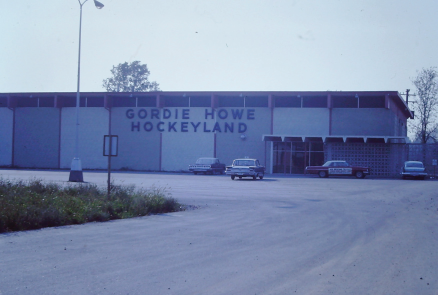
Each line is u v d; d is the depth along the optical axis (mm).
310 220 12297
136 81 75000
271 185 26922
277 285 6008
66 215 11484
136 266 6898
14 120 50688
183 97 46938
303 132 44094
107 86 75375
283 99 44750
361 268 6977
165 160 47094
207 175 40125
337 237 9656
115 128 48344
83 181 26516
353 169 38125
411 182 31719
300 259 7543
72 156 49156
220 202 16859
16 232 9867
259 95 44719
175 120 47000
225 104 46094
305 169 40875
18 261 7090
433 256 7863
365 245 8797
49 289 5637
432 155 40312
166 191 21109
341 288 5926
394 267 7062
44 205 11898
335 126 43438
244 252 8047
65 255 7590
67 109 49469
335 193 21578
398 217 13047
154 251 8039
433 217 13102
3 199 11906
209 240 9195
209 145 46156
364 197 19531
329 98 42844
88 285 5840
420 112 56750
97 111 48781
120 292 5578
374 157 41625
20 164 50406
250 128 45344
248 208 15070
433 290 5902
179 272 6582
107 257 7492
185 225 11258
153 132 47469
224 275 6461
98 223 11547
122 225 11195
